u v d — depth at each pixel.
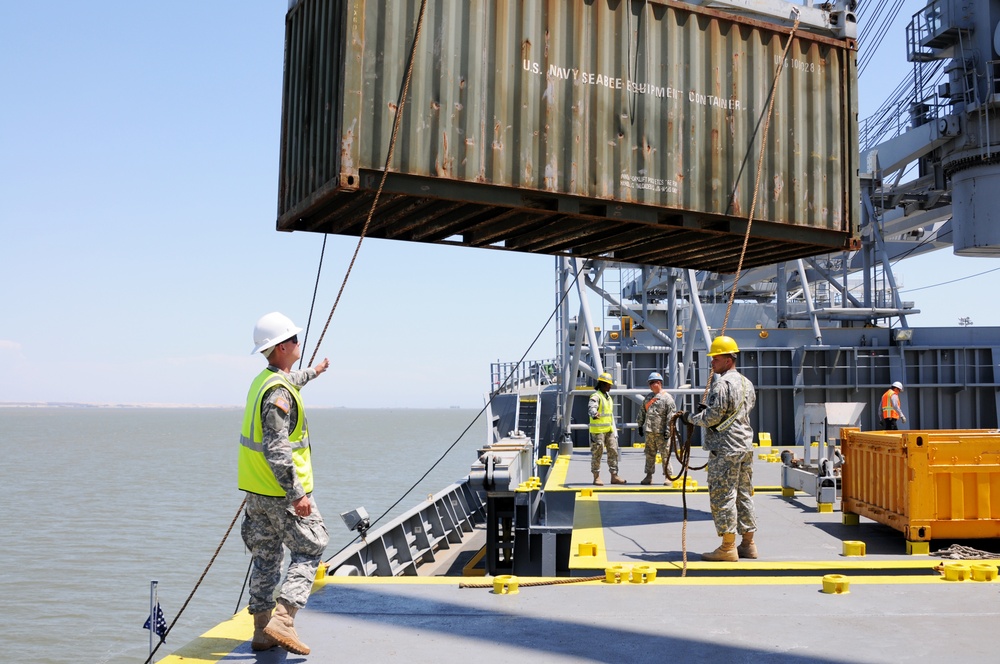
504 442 13.57
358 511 10.64
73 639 18.62
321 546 5.04
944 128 22.59
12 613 20.59
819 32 10.72
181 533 32.12
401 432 177.25
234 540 30.52
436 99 8.09
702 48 9.71
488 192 8.44
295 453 5.04
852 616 5.70
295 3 9.36
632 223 9.61
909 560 7.78
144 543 29.80
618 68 9.09
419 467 65.25
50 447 108.56
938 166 24.81
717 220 9.92
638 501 12.13
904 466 8.24
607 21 9.05
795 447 21.09
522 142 8.46
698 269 13.16
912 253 34.91
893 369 24.55
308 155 8.63
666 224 9.55
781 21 10.34
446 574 12.50
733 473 7.70
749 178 9.91
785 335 24.83
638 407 23.69
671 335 21.08
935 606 5.97
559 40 8.77
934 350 24.84
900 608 5.91
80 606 21.27
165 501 42.88
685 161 9.46
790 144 10.24
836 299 32.28
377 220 9.48
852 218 10.62
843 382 24.48
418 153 7.96
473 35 8.30
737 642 5.09
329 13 8.30
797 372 24.27
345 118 7.67
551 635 5.24
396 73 7.93
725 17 9.82
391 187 7.95
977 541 8.71
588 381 25.45
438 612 5.83
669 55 9.42
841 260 30.64
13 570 25.19
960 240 22.97
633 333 24.34
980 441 8.15
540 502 14.52
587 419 23.67
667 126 9.34
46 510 39.16
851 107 10.70
